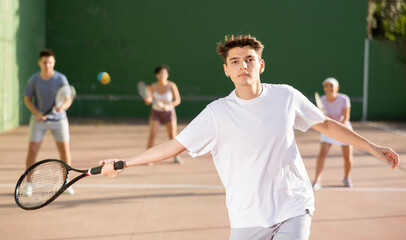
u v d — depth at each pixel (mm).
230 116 2422
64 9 15367
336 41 15523
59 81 5406
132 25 15469
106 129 12336
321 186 6215
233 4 15453
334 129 2578
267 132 2381
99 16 15414
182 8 15461
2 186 5930
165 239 4117
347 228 4473
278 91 2482
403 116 15641
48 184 2879
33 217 4711
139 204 5227
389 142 10594
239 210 2451
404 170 7434
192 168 7328
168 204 5242
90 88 15578
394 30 16922
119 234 4242
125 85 15602
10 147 9023
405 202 5461
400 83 15578
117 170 2486
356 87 15594
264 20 15492
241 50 2414
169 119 7777
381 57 15531
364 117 15672
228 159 2457
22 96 12930
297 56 15586
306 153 8938
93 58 15508
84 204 5199
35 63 14203
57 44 15430
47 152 8492
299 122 2584
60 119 5508
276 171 2418
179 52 15578
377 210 5105
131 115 15656
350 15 15430
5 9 11508
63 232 4281
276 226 2414
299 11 15461
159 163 7711
